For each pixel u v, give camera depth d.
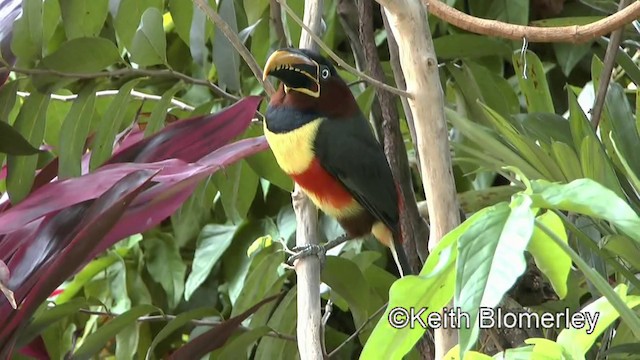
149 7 5.23
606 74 4.77
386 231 5.57
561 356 2.92
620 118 4.69
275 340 5.57
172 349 6.77
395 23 3.51
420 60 3.51
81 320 6.73
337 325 6.63
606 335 4.29
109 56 5.10
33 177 5.03
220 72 5.52
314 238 4.93
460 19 3.81
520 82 5.42
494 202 5.06
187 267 7.17
